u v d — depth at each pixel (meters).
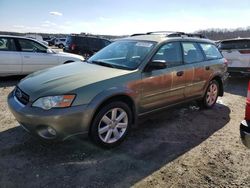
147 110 4.25
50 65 8.78
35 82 3.70
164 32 5.38
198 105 5.91
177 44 4.82
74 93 3.31
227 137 4.34
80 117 3.32
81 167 3.28
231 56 9.02
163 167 3.35
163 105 4.52
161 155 3.66
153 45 4.39
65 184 2.93
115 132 3.81
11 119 4.78
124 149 3.80
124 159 3.51
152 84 4.17
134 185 2.95
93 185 2.93
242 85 9.01
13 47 8.17
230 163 3.49
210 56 5.67
